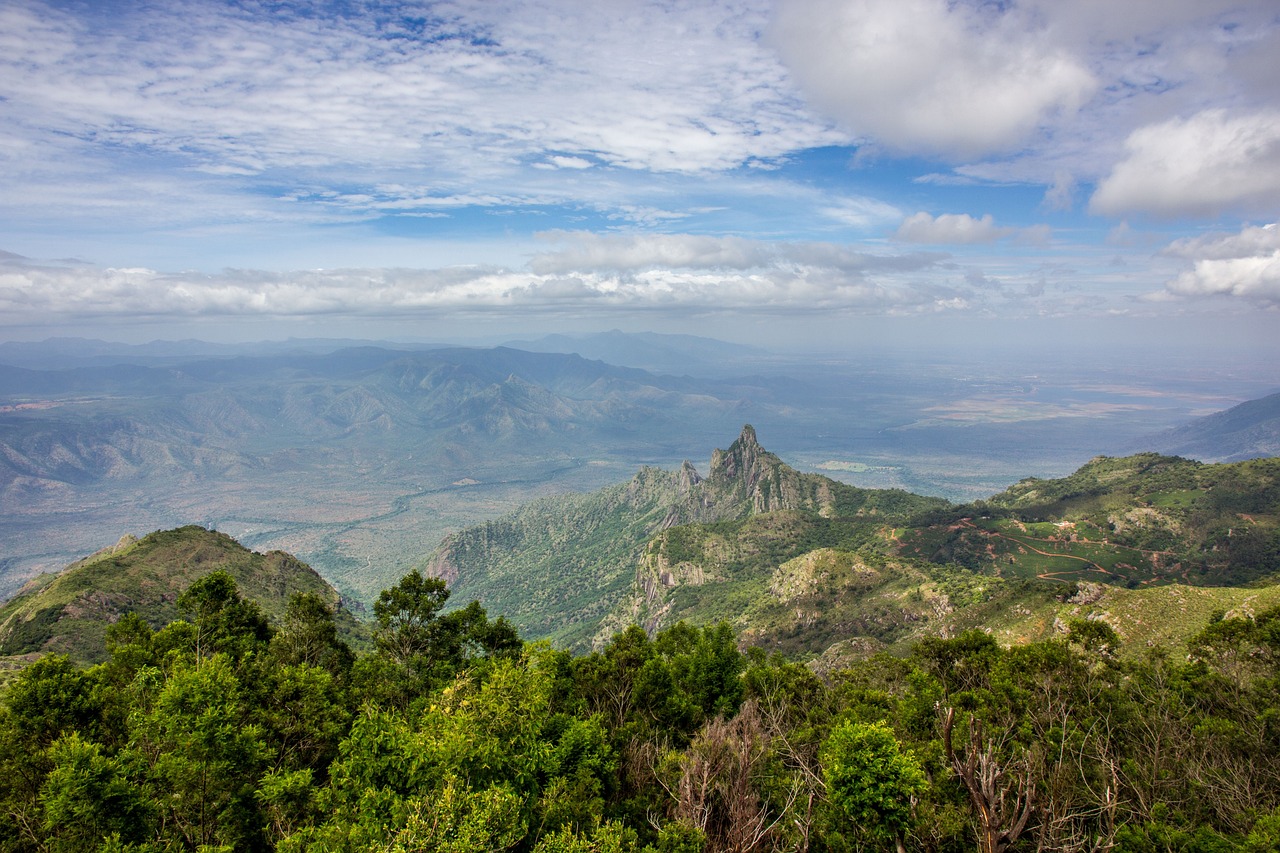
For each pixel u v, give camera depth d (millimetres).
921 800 30219
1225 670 50500
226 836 34906
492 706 33250
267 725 43469
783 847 28500
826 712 56250
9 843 34250
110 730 42656
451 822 26688
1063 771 29406
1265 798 35188
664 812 35656
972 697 49094
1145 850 29688
